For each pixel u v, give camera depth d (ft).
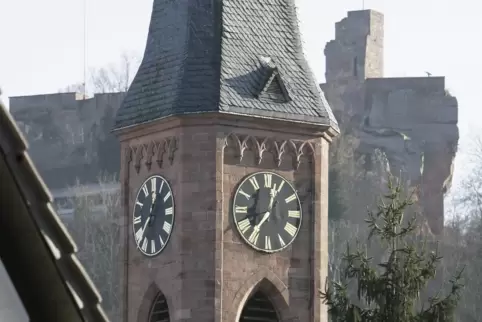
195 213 257.75
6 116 66.64
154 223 264.72
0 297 65.77
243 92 260.42
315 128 264.93
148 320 267.59
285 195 262.26
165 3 273.75
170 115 258.57
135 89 272.10
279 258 261.03
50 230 67.05
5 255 66.33
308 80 269.03
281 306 261.03
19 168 66.74
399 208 248.11
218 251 256.52
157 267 263.70
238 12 268.82
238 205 258.78
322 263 263.49
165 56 268.82
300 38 272.51
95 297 67.15
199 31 265.75
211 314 255.50
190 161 258.57
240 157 258.98
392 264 242.58
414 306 247.29
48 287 66.59
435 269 247.50
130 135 271.49
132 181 272.51
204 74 261.24
